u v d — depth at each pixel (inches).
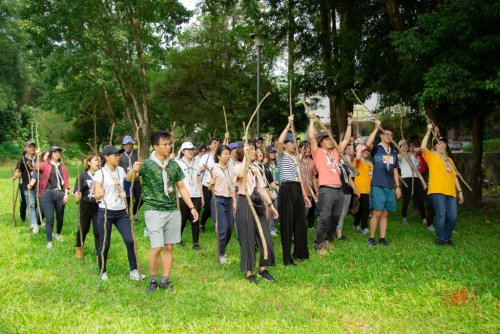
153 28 829.8
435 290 211.2
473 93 364.5
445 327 173.6
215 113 991.6
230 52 910.4
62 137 1374.3
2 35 1467.8
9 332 167.6
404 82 438.9
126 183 376.2
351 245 307.4
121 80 883.4
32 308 192.2
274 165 355.3
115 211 233.0
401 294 207.0
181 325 176.4
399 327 174.2
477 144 493.0
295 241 269.6
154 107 1093.1
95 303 199.6
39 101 1098.7
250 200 226.5
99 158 246.5
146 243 318.3
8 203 527.8
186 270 253.9
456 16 348.8
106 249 231.5
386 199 303.7
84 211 258.7
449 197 307.7
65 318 182.1
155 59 900.0
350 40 485.1
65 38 832.3
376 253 280.8
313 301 202.4
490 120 845.8
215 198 268.7
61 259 272.7
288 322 178.9
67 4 781.9
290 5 599.8
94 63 836.6
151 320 181.5
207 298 206.4
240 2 674.8
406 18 497.7
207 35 905.5
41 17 794.8
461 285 216.7
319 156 285.9
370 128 788.6
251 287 220.8
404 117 591.2
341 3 542.3
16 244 306.8
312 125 281.9
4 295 205.3
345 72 496.4
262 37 593.3
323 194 280.7
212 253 292.2
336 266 255.6
